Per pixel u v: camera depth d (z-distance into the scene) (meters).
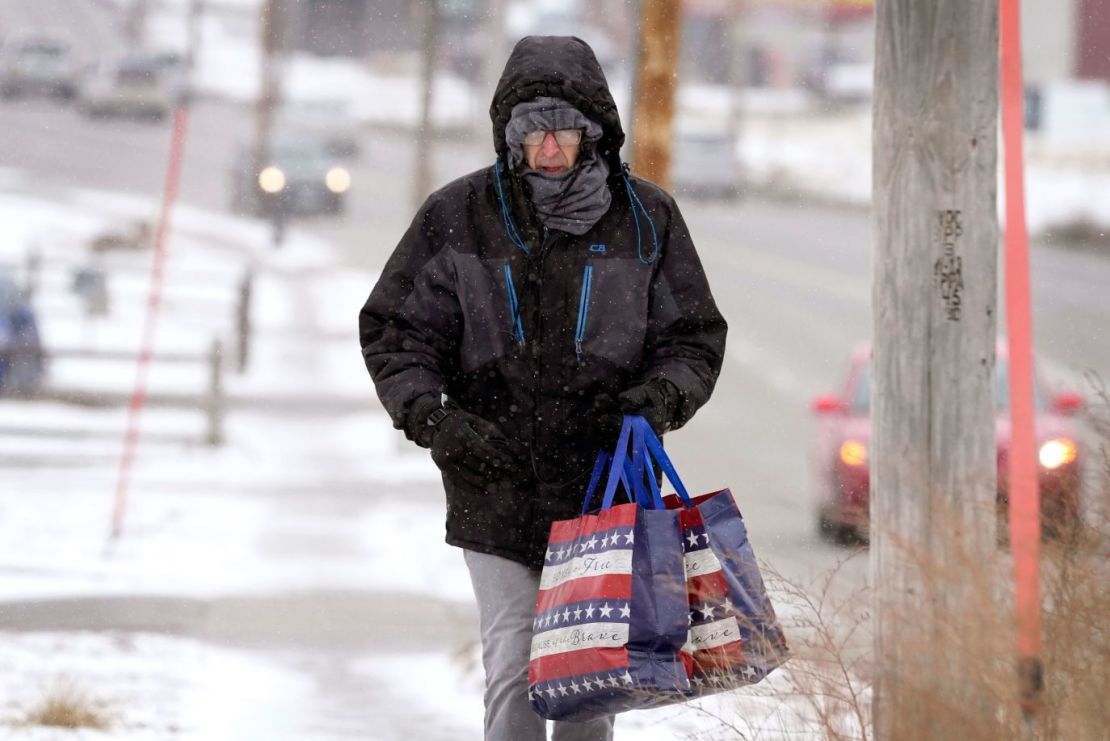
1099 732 13.79
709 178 163.75
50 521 40.91
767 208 162.12
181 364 82.50
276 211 137.00
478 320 15.30
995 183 15.70
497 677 15.05
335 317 104.31
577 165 15.18
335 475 52.53
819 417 40.75
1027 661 13.98
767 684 14.61
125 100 198.00
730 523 14.72
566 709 14.17
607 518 14.31
